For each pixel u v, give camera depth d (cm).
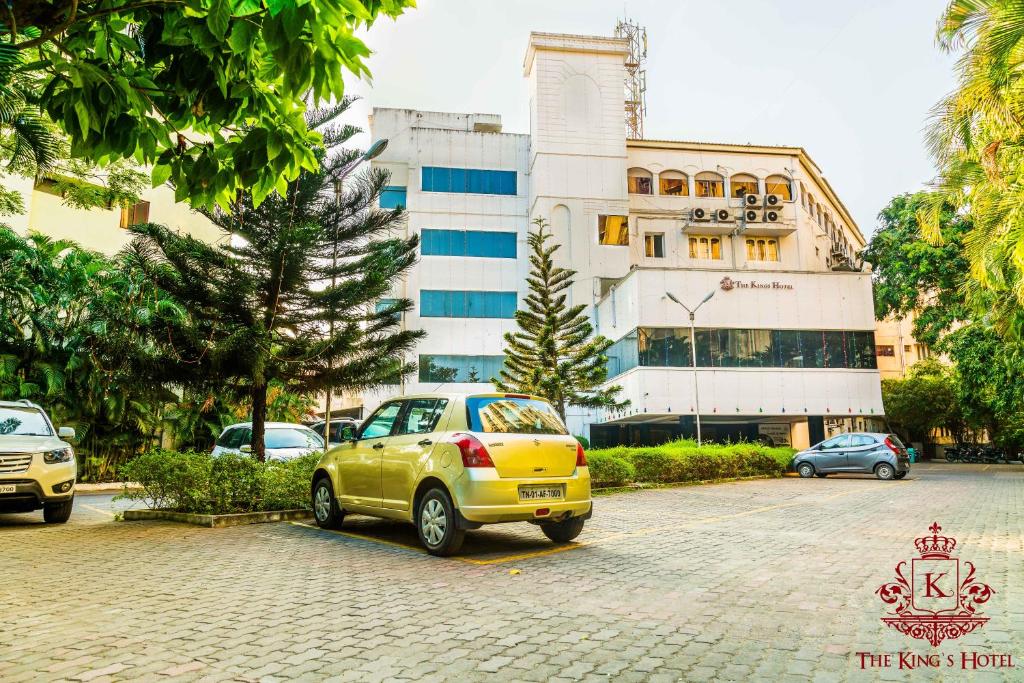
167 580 610
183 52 303
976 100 1362
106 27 318
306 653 403
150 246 1211
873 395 3114
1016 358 2388
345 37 268
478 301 3747
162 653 403
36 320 1897
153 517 1052
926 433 5153
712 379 3034
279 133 320
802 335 3122
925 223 1641
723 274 3106
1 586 587
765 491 1738
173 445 2302
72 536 877
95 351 1417
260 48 301
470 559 712
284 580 609
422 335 1404
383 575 630
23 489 947
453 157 3897
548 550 771
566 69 3922
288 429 1551
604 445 3594
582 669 376
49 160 1113
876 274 3788
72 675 363
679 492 1698
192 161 333
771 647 416
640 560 711
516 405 771
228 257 1219
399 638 433
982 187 1498
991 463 4331
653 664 384
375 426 872
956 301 3225
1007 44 1238
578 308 2075
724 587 583
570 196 3806
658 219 3966
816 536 902
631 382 3089
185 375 1269
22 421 1045
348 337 1297
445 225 3809
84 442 2038
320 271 1347
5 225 1906
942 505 1345
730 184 4072
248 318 1271
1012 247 1318
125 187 1323
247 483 1029
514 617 484
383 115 3919
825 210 4728
